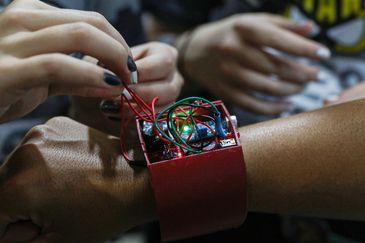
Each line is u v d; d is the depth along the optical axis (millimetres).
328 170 364
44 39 313
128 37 576
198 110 367
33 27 326
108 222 367
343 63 671
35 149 365
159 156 350
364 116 376
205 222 349
